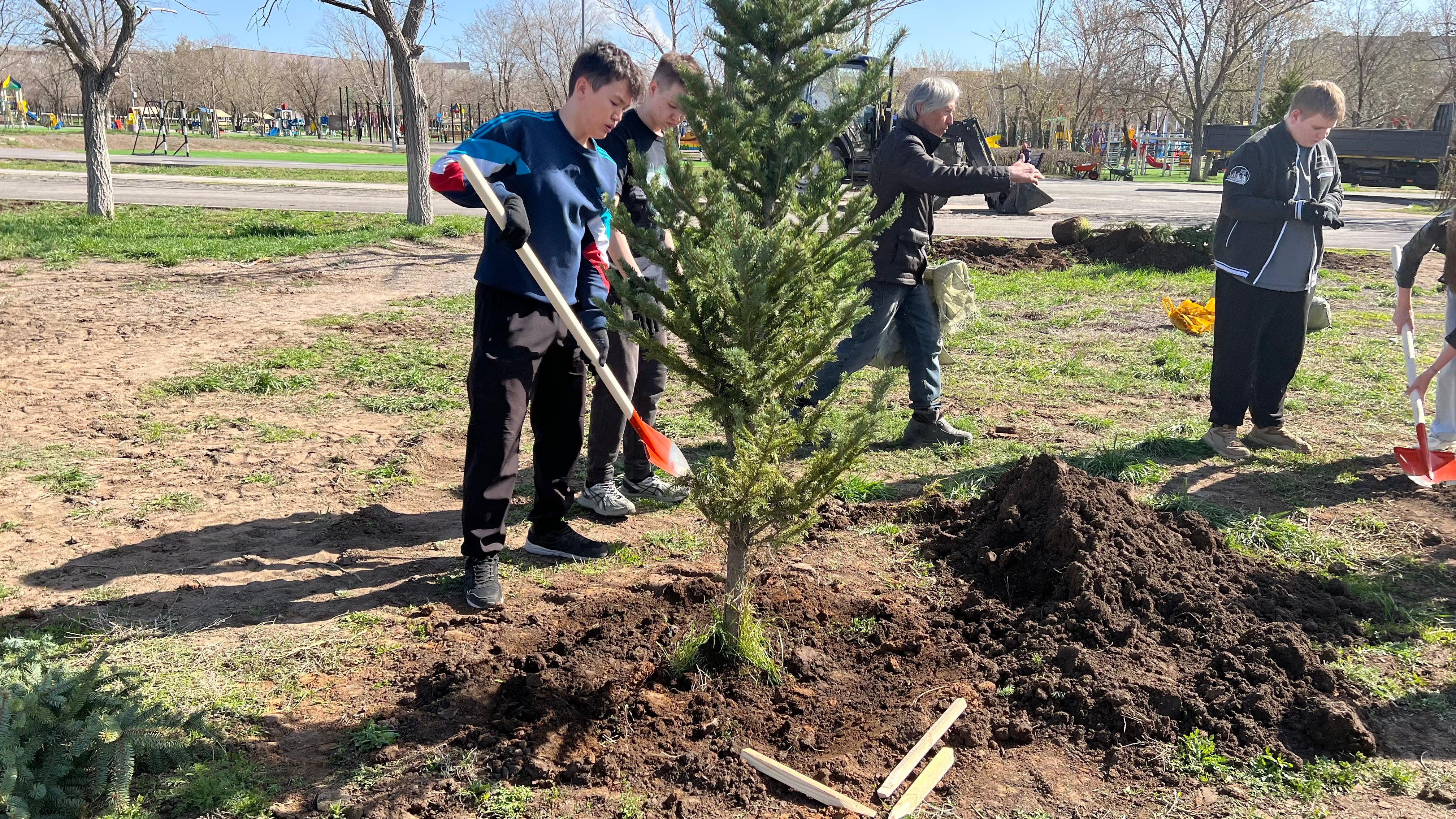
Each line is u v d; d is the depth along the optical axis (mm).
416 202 16797
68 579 4047
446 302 10562
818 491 3088
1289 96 38406
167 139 48531
